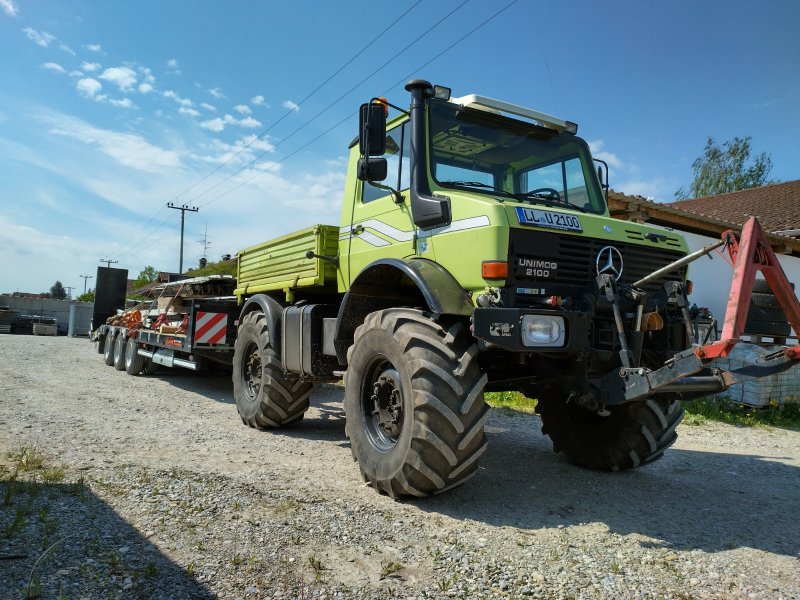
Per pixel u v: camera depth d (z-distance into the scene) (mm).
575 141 5230
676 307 4180
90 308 28797
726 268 11906
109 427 5727
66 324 40125
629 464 4719
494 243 3676
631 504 4055
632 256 4184
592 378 3807
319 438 5801
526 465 5090
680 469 5203
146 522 3156
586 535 3381
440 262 4141
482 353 4102
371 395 4289
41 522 3047
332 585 2600
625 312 3869
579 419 5051
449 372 3576
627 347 3736
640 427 4582
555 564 2934
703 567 2975
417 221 4340
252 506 3537
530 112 4859
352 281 5133
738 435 7180
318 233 5570
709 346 3047
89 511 3254
